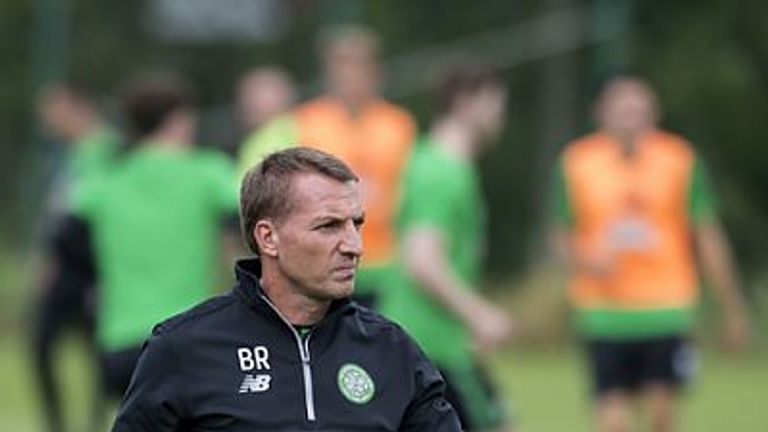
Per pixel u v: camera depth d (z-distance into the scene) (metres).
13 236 66.06
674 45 66.69
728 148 65.19
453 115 20.86
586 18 62.06
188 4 48.22
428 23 68.62
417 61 65.12
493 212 69.69
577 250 25.91
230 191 19.91
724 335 47.75
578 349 47.59
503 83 68.69
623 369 25.70
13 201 68.88
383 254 24.83
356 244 11.84
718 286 25.77
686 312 25.59
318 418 11.73
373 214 24.94
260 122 27.44
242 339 11.82
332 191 11.80
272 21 49.06
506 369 43.00
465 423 20.66
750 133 65.19
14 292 52.81
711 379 41.69
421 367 12.05
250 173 12.01
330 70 25.78
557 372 42.31
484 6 67.94
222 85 69.31
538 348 47.75
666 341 25.52
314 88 54.22
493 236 69.69
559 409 34.62
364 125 25.42
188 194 19.86
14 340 50.88
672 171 25.72
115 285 19.80
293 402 11.73
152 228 19.75
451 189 20.45
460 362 20.62
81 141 32.19
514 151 69.31
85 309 25.34
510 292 51.09
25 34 77.56
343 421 11.75
